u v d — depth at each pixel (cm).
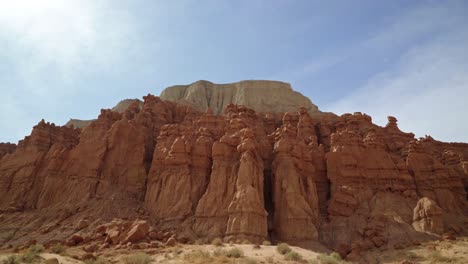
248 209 4259
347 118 6862
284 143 5203
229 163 4966
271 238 4566
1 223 4788
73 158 5575
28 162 5712
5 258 2952
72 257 3316
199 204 4666
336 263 3325
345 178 5481
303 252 3806
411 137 6662
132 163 5581
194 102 9944
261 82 10350
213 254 3428
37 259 3042
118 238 3900
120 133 5719
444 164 6294
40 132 6084
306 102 10119
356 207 5162
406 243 4384
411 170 5756
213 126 5994
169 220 4700
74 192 5194
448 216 5172
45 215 4875
